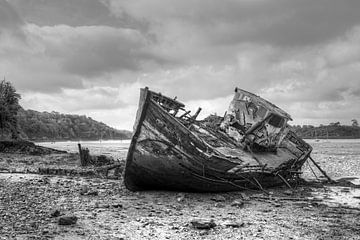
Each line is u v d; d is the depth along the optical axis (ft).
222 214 38.09
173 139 46.50
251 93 69.92
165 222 33.19
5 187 48.14
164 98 52.03
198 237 28.73
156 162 47.34
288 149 77.56
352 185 65.31
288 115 66.33
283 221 35.40
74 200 41.42
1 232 27.07
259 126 62.95
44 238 26.48
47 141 538.88
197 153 45.88
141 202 42.70
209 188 49.93
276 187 62.95
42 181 54.85
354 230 32.12
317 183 68.03
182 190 50.26
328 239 29.30
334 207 43.45
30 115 538.88
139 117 46.93
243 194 51.39
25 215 32.50
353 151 197.98
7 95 151.33
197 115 64.34
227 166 47.42
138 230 30.19
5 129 147.02
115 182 58.03
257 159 57.72
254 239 28.81
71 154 113.09
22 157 103.76
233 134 65.92
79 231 29.01
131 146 47.44
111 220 33.17
